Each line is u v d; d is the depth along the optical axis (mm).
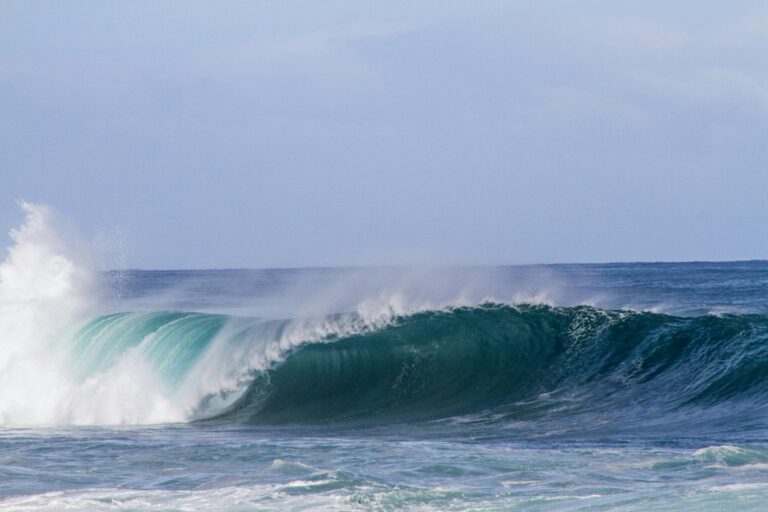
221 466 50781
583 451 52969
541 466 48500
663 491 40594
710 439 60312
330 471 46812
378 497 41375
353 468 49000
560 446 57781
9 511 41000
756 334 84312
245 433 71625
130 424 82250
